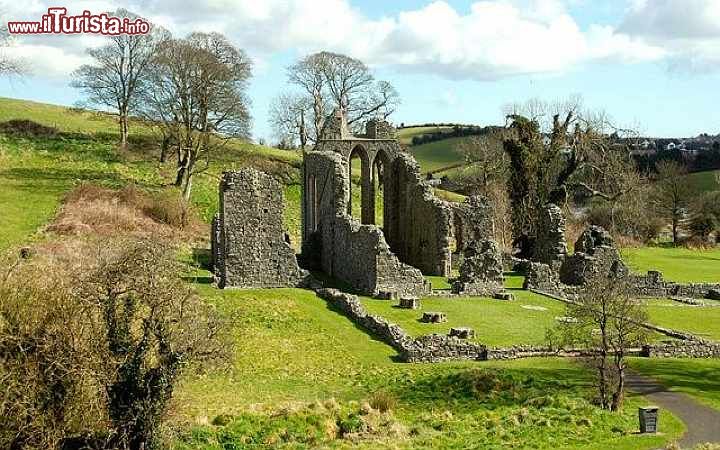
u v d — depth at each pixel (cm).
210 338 2334
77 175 7438
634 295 3525
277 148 11156
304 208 6719
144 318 2238
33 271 2320
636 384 3112
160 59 7019
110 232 5344
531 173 7512
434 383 3023
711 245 9912
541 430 2441
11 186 6650
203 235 6291
